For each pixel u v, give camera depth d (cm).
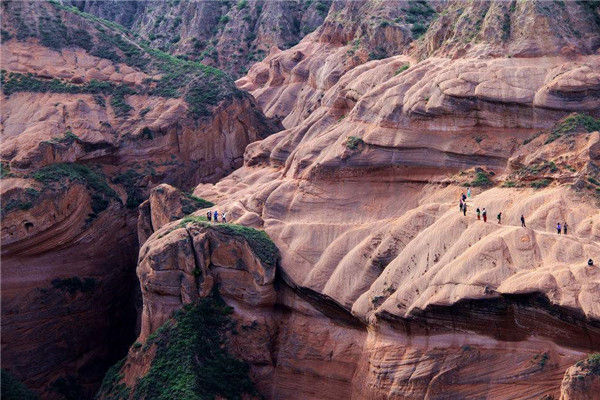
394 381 5556
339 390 5984
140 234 7550
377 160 6550
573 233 5434
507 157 6184
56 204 7469
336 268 6222
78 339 7512
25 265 7331
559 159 5912
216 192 7562
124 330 7900
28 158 7731
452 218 5812
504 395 5219
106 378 6538
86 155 8275
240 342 6294
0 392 6400
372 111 6775
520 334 5247
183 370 6066
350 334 6047
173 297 6431
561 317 5053
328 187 6688
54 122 8344
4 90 8738
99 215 7819
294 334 6259
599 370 4803
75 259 7631
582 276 5091
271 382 6256
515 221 5688
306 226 6538
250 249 6369
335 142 6869
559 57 6494
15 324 7181
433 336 5519
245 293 6369
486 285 5297
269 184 6981
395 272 5828
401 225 6084
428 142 6431
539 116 6200
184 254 6375
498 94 6275
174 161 8650
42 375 7231
